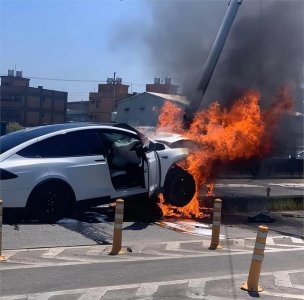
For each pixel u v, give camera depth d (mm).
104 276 6480
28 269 6672
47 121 80500
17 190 8820
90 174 9594
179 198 10797
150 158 10164
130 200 10586
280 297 5953
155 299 5656
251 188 17891
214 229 8477
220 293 5977
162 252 8023
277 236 10023
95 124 10156
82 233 8789
